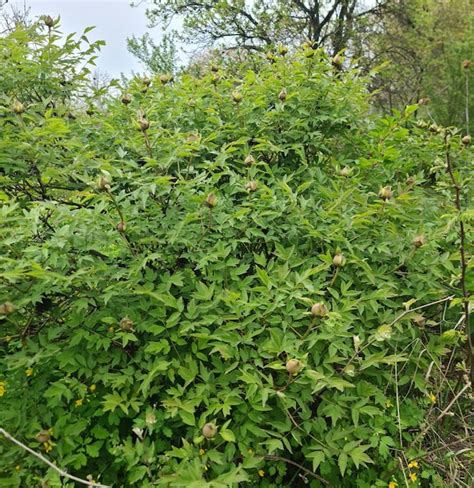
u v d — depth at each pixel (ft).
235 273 7.75
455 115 29.48
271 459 6.79
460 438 8.63
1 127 8.84
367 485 7.06
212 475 6.33
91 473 7.10
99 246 7.00
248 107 10.61
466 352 9.41
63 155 9.05
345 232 8.39
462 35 35.86
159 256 6.91
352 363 7.45
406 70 40.63
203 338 7.11
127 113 11.41
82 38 10.17
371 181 10.40
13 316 7.03
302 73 11.06
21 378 7.61
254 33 42.60
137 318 7.26
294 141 10.73
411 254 8.09
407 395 8.36
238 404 6.66
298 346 6.79
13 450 6.70
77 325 7.09
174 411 6.38
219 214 7.95
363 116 11.71
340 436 6.75
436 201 10.63
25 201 9.41
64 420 6.91
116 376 6.92
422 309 9.04
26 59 9.78
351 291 7.52
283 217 8.55
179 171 8.53
